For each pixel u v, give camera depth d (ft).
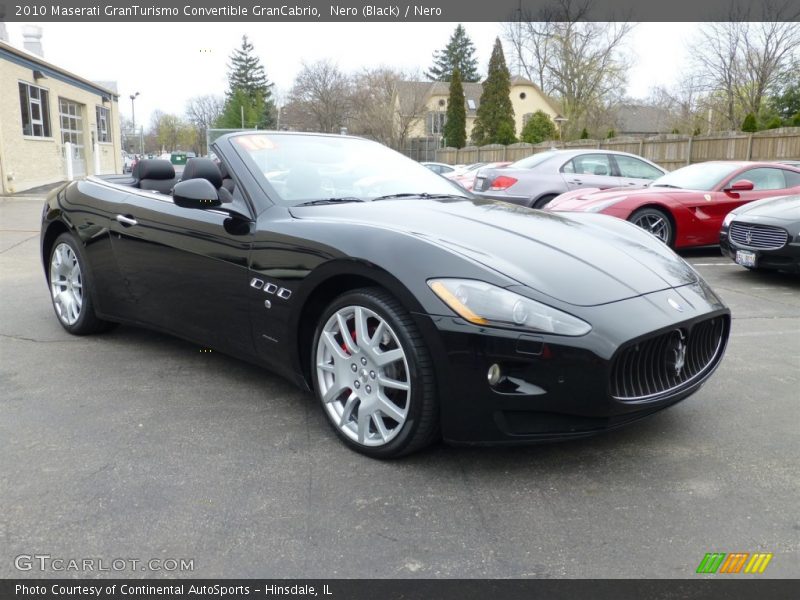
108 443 9.09
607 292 8.18
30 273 22.07
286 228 9.60
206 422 9.82
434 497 7.74
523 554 6.66
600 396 7.61
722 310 9.15
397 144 154.71
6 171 59.72
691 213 25.85
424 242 8.37
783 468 8.48
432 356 7.82
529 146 86.53
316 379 9.30
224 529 7.05
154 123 267.59
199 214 10.98
